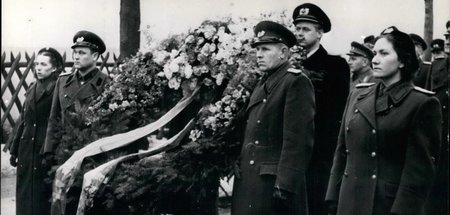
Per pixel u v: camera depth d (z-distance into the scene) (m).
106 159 3.90
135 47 6.64
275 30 3.47
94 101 4.26
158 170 3.55
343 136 3.39
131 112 4.06
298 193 3.45
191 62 3.86
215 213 3.75
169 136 4.06
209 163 3.57
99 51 4.70
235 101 3.62
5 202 5.89
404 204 2.88
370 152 3.09
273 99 3.44
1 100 7.86
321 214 4.07
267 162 3.40
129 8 6.60
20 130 5.04
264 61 3.49
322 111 4.03
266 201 3.38
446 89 4.48
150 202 3.63
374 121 3.08
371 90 3.21
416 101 2.98
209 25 3.89
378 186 3.04
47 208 4.80
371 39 5.31
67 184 3.83
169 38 4.10
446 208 4.37
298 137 3.33
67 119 4.23
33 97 4.89
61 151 4.18
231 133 3.60
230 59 3.75
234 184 3.57
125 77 4.11
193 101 3.90
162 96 4.08
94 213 3.66
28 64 7.90
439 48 4.97
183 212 3.68
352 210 3.11
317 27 4.15
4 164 7.24
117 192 3.54
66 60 7.98
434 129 2.94
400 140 3.00
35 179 4.82
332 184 3.39
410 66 3.05
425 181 2.91
